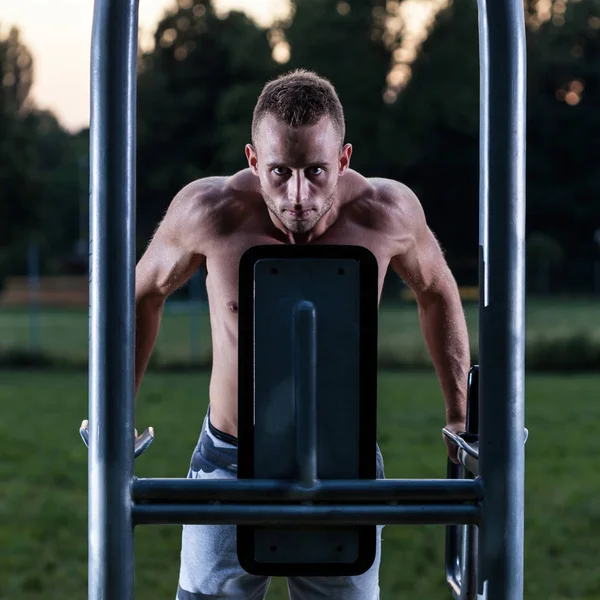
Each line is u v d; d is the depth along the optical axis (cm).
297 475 126
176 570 568
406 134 4931
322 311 127
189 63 5825
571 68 5562
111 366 122
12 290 6016
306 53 4947
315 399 126
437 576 564
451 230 5209
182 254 199
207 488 125
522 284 123
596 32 5616
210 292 205
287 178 148
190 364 1955
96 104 121
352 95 4900
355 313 127
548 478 894
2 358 2042
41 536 675
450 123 4919
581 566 608
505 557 125
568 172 5594
